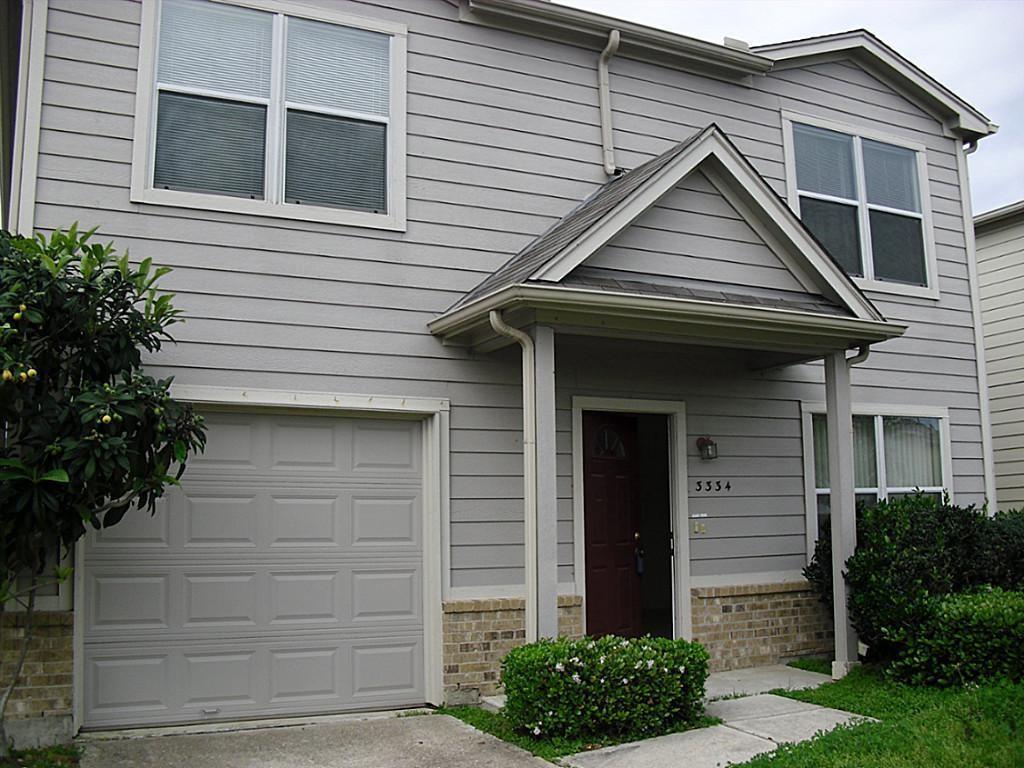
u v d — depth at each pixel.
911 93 11.06
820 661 9.02
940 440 10.60
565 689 6.28
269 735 6.47
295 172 7.52
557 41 8.81
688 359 9.04
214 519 6.98
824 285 8.32
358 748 6.12
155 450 6.06
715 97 9.67
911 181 10.95
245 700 6.90
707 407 9.07
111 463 5.57
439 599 7.48
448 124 8.16
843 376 8.40
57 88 6.82
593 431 8.81
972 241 11.25
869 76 10.82
